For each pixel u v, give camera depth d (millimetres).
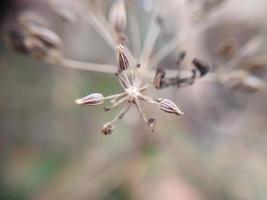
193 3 117
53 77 153
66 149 151
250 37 185
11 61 154
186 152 147
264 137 156
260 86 111
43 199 147
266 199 147
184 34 121
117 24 101
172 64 141
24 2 154
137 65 89
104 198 147
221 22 176
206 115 159
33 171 150
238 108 163
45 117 153
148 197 146
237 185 148
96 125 149
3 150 152
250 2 187
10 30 107
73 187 148
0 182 149
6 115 153
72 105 151
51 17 152
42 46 105
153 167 146
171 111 84
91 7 118
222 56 112
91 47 153
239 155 152
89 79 151
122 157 147
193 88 159
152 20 120
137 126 144
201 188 147
